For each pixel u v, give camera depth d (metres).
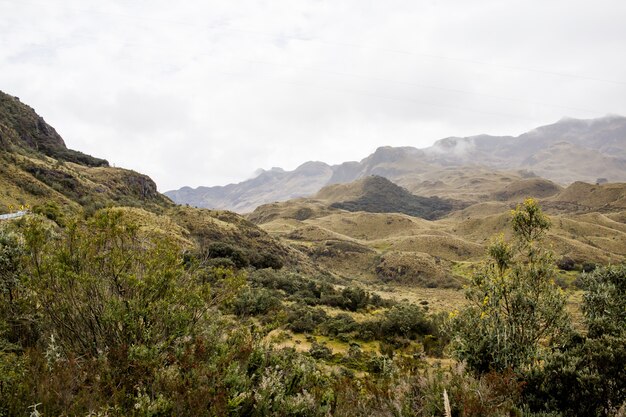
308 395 5.50
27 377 4.25
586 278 11.73
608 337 7.09
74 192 67.12
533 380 6.96
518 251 9.47
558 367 6.93
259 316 19.78
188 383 4.69
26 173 61.66
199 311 6.70
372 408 5.88
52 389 4.03
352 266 109.50
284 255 78.56
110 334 5.73
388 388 6.42
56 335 5.68
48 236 6.30
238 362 5.46
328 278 73.56
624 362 6.41
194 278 6.84
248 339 6.67
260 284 35.06
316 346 16.86
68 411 3.87
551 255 9.21
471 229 164.25
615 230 129.62
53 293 5.70
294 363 6.56
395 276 92.12
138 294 5.82
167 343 5.50
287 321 21.62
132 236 6.62
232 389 4.81
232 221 85.06
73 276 5.53
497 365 8.09
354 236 176.38
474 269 9.84
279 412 5.03
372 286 77.19
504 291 9.04
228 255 46.81
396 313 23.00
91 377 4.47
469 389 5.89
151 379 4.75
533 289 8.97
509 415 5.46
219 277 7.10
